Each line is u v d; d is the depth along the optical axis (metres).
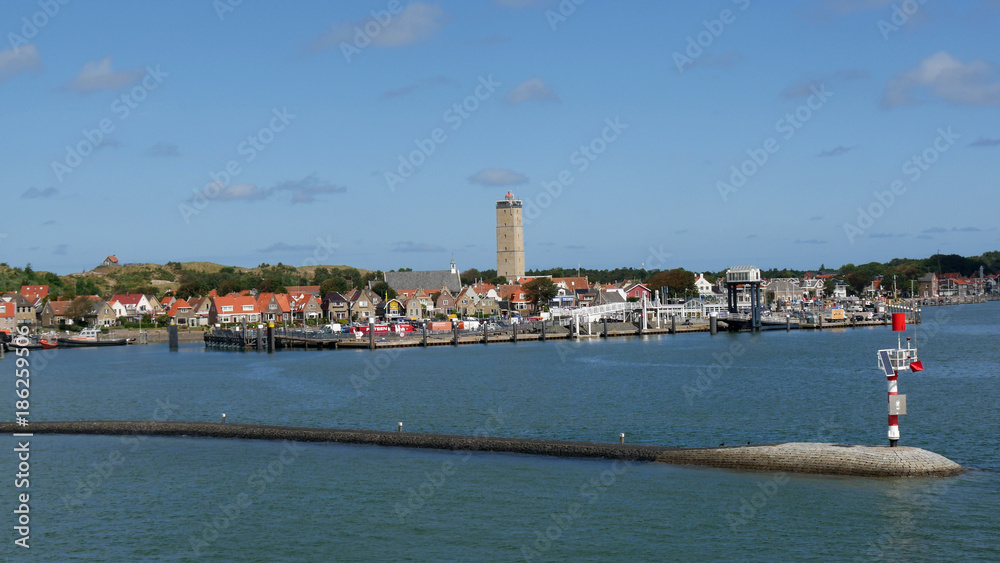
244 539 44.91
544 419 76.56
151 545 44.41
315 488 53.34
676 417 75.81
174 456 62.91
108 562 42.16
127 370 135.75
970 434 63.97
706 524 44.28
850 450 50.12
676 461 54.41
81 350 192.12
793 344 155.50
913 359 50.78
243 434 68.25
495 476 54.34
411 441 62.50
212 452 63.91
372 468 57.47
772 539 41.97
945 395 84.38
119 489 54.50
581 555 41.28
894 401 50.41
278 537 45.06
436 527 45.72
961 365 113.44
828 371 108.81
